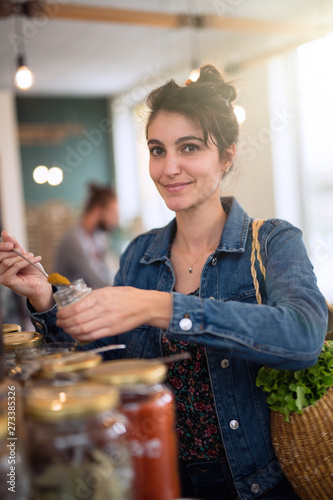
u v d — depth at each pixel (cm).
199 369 104
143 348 113
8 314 363
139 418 62
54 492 54
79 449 54
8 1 341
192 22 399
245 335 83
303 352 84
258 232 107
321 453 90
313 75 473
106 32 487
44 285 109
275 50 491
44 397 58
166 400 66
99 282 369
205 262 109
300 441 90
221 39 527
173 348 106
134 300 81
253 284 105
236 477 100
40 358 75
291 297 91
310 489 91
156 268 120
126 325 81
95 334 79
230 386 101
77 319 78
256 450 100
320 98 470
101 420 56
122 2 421
